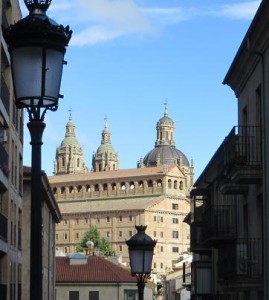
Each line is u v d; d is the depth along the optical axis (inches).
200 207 2103.8
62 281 3550.7
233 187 1176.2
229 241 1380.4
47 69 411.8
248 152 1098.7
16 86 414.0
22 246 2386.8
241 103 1246.9
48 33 408.8
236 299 1409.9
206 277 1989.4
